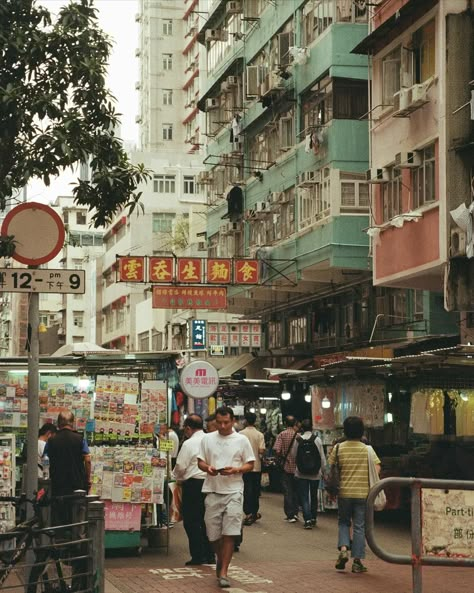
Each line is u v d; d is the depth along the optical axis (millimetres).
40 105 10766
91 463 13281
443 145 19672
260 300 37562
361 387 19906
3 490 11594
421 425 18000
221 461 10781
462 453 18188
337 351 31594
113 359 15297
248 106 36500
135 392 14125
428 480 8602
